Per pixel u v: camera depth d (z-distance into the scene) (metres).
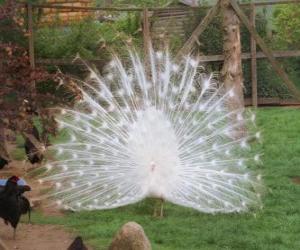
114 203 10.91
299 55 21.80
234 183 11.14
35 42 21.05
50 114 10.51
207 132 11.24
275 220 10.73
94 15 22.78
